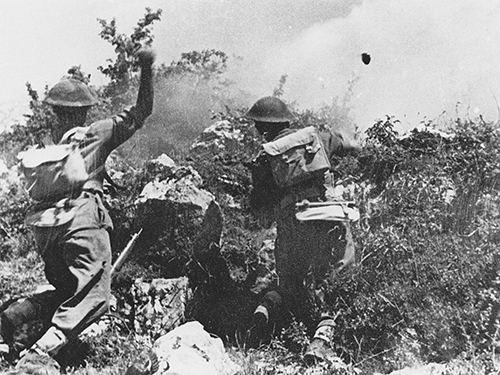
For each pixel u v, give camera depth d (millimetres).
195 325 6168
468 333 6031
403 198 7652
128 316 6746
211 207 7238
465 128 8742
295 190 6684
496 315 6082
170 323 6758
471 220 7418
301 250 6633
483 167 8000
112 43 10648
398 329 6203
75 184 6168
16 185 8383
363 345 6258
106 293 6117
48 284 6926
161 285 6988
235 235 7594
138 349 5871
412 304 6363
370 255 6926
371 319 6305
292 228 6648
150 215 7539
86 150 6285
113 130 6398
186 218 7508
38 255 7809
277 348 6344
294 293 6656
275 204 6965
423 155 8359
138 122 6461
